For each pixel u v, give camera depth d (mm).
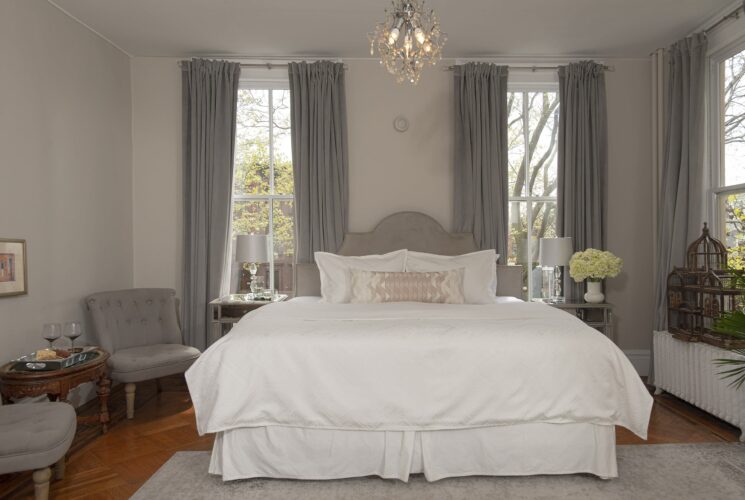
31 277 3514
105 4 3861
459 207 4938
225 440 2652
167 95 4980
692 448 3123
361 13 4082
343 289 4297
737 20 3928
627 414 2691
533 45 4754
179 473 2807
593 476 2732
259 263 5148
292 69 4895
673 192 4410
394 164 5027
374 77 5023
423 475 2752
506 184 4949
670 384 4059
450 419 2627
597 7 4016
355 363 2676
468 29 4398
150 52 4855
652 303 5051
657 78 4832
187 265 4867
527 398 2652
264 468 2664
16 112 3383
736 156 4008
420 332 2791
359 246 4887
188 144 4902
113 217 4602
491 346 2709
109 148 4551
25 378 2900
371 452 2660
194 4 3902
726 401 3359
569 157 4902
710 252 4059
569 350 2705
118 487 2666
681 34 4520
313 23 4262
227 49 4801
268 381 2650
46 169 3688
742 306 3609
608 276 4570
